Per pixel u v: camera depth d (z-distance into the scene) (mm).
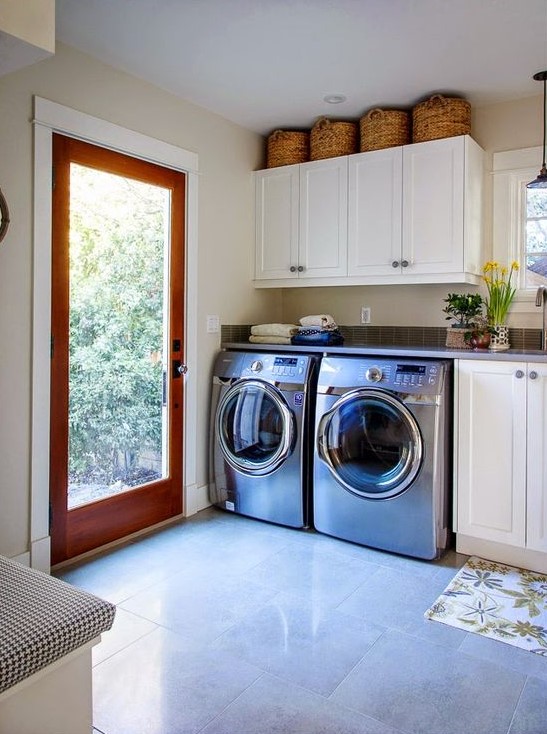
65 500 2670
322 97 3172
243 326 3725
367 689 1790
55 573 2570
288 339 3393
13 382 2408
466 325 3109
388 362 2840
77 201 2664
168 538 3010
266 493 3209
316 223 3504
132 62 2742
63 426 2646
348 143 3449
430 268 3117
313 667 1900
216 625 2154
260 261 3738
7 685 1109
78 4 2234
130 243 2945
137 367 3025
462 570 2637
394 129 3252
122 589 2436
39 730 1196
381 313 3691
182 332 3271
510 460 2611
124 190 2900
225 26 2408
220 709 1692
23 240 2414
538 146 3125
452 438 2779
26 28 1523
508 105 3203
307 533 3102
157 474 3184
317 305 3955
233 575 2580
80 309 2707
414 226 3160
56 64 2520
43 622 1215
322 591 2434
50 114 2488
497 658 1961
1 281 2342
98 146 2734
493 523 2678
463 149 2998
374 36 2488
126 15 2318
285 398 3100
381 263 3273
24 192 2408
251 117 3473
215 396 3412
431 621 2195
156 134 3027
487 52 2635
